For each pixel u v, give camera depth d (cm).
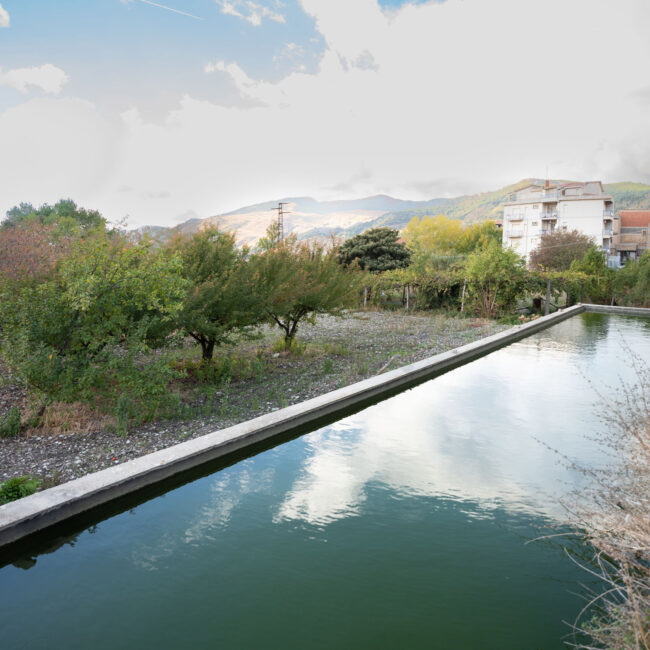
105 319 723
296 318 1266
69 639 319
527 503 495
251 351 1249
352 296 1320
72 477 530
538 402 864
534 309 2366
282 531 450
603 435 686
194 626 330
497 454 626
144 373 707
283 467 596
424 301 2323
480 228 6981
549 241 4053
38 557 415
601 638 290
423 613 341
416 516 474
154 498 520
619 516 349
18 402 773
